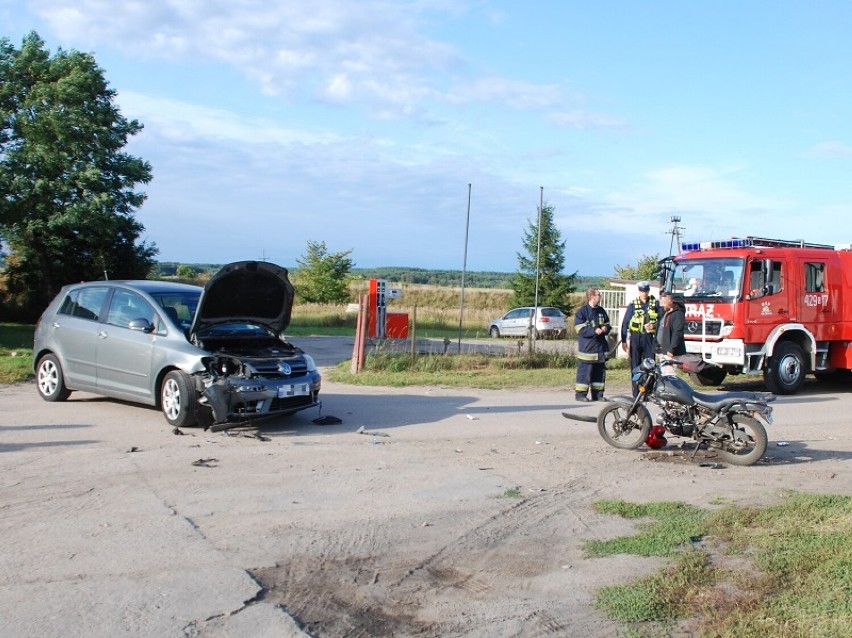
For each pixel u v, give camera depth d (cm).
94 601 468
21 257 3328
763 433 852
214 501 677
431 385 1515
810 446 973
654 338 1342
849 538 576
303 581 511
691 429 884
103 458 822
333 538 593
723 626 434
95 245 3188
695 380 1702
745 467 850
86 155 2827
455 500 700
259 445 909
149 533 591
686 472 822
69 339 1155
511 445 948
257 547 569
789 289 1525
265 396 977
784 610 452
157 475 757
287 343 1116
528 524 636
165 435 951
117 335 1084
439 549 577
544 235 4691
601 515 661
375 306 2214
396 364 1661
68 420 1041
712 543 586
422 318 4609
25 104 2734
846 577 496
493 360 1752
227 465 805
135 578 505
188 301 1111
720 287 1503
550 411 1216
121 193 2984
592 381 1342
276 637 430
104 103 2931
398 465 826
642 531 618
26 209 2791
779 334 1512
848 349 1589
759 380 1767
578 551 574
